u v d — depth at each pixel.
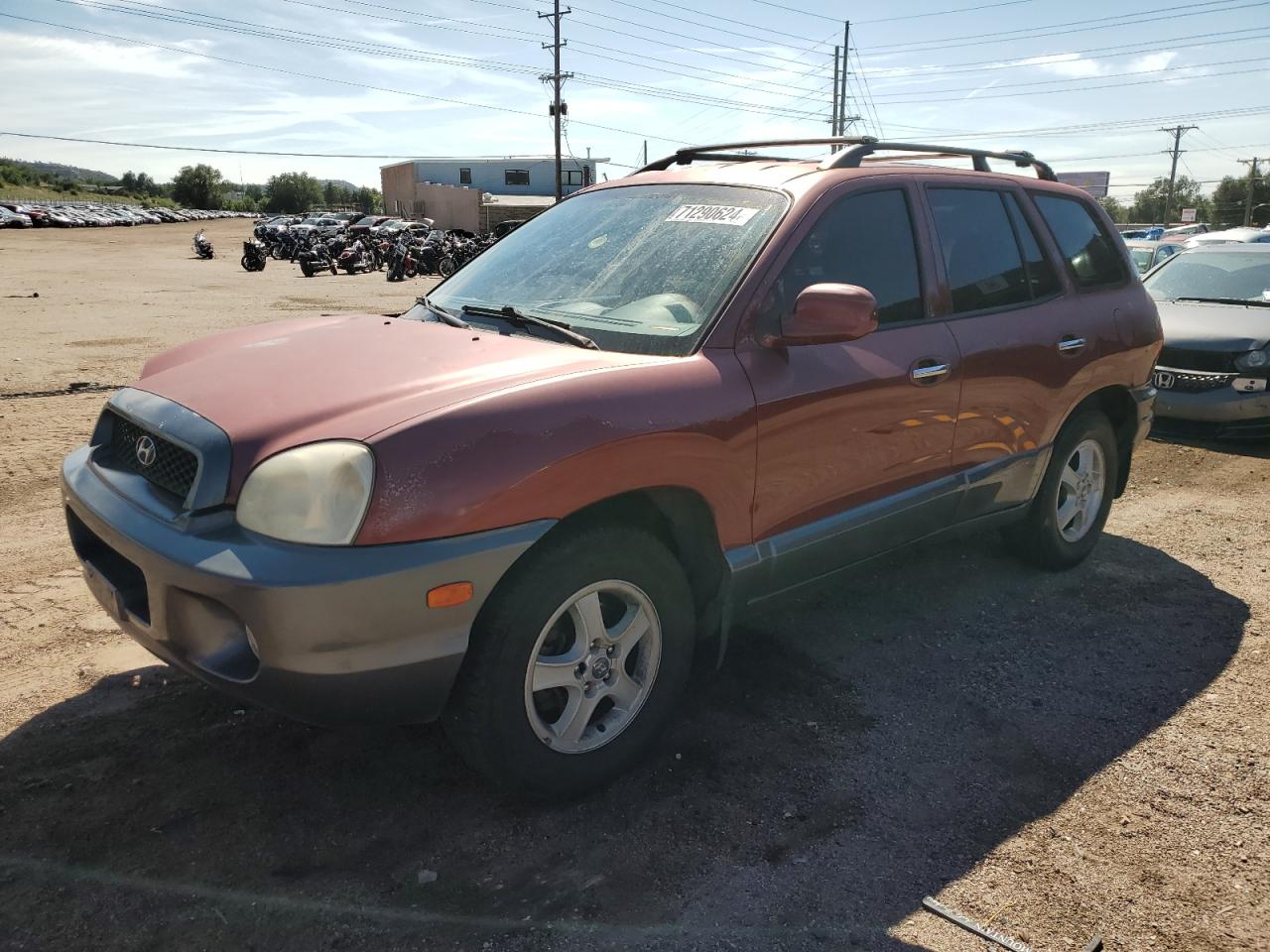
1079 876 2.41
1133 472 6.43
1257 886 2.38
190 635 2.28
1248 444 7.25
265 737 2.89
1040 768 2.89
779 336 2.82
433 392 2.40
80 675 3.24
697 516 2.79
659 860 2.43
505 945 2.12
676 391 2.60
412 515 2.15
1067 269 4.14
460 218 56.56
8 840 2.40
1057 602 4.12
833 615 3.95
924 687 3.36
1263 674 3.49
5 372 9.38
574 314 3.03
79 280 22.67
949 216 3.62
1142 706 3.26
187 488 2.36
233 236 50.44
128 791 2.61
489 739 2.39
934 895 2.33
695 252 3.06
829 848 2.49
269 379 2.59
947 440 3.47
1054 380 3.91
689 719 3.10
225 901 2.22
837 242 3.15
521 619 2.35
